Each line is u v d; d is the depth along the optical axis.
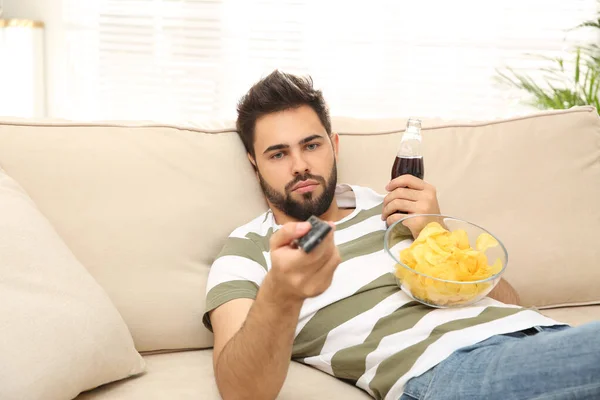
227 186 1.55
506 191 1.74
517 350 1.14
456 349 1.21
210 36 3.27
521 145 1.79
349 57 3.35
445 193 1.70
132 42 3.24
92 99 3.28
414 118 1.53
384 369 1.26
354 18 3.31
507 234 1.70
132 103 3.31
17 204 1.26
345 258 1.44
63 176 1.43
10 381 1.05
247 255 1.43
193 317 1.44
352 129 1.75
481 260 1.30
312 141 1.50
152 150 1.51
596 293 1.74
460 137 1.78
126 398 1.22
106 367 1.21
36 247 1.21
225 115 3.36
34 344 1.10
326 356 1.34
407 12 3.33
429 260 1.29
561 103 3.01
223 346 1.24
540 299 1.71
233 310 1.30
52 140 1.45
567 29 3.28
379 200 1.61
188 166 1.53
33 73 2.98
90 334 1.18
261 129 1.51
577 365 1.07
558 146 1.81
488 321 1.26
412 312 1.32
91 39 3.23
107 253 1.41
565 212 1.75
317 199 1.50
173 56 3.28
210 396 1.24
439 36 3.36
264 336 1.07
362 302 1.36
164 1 3.21
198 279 1.46
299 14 3.28
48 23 3.18
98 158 1.46
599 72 3.06
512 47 3.37
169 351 1.45
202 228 1.50
